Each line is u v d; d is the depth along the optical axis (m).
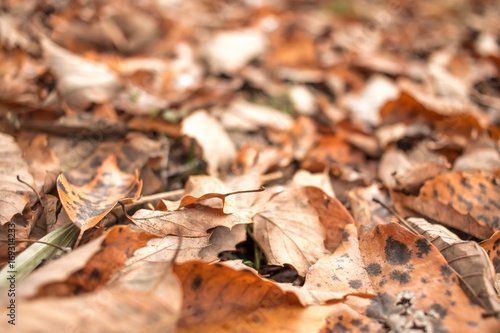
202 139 0.53
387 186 0.51
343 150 0.59
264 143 0.60
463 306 0.40
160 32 0.87
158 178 0.50
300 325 0.40
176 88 0.68
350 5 1.26
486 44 0.95
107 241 0.40
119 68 0.67
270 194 0.48
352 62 0.86
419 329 0.39
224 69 0.77
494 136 0.60
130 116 0.59
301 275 0.43
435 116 0.63
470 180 0.49
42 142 0.49
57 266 0.37
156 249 0.42
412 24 1.18
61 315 0.35
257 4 1.21
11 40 0.60
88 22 0.74
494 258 0.44
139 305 0.36
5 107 0.54
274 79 0.79
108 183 0.47
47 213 0.45
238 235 0.45
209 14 1.09
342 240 0.44
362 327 0.40
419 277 0.41
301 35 0.94
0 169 0.45
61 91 0.56
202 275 0.40
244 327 0.39
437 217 0.48
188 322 0.39
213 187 0.46
